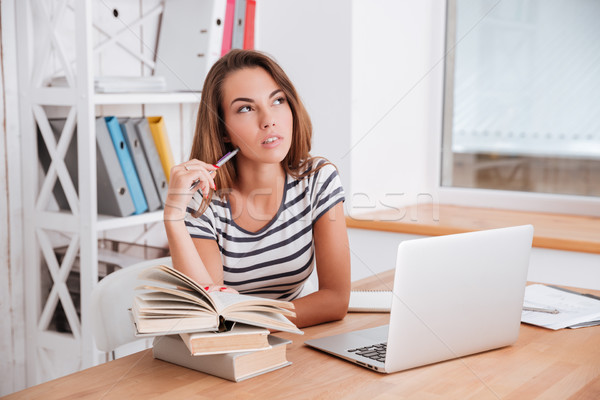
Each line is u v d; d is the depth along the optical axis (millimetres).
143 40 2184
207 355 918
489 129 2551
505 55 2482
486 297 998
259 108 1202
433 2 2568
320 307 1175
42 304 1943
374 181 2484
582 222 2271
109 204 1867
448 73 2607
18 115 1863
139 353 1022
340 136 2408
